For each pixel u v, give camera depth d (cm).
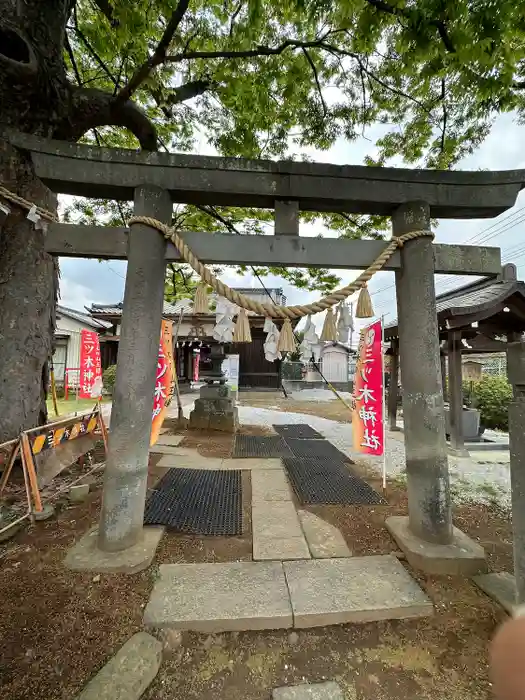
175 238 246
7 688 139
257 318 1199
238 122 486
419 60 319
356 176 257
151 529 263
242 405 1145
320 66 495
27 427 332
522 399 180
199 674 156
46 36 318
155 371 250
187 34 426
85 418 368
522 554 176
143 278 242
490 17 258
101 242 251
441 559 223
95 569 211
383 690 149
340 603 191
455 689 149
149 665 153
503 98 376
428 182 262
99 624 174
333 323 270
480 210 274
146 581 208
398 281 272
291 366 1975
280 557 237
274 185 256
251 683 153
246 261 258
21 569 212
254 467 442
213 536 266
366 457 511
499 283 559
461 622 185
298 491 364
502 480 419
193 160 249
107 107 380
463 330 548
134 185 248
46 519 271
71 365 1460
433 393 248
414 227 260
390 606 189
